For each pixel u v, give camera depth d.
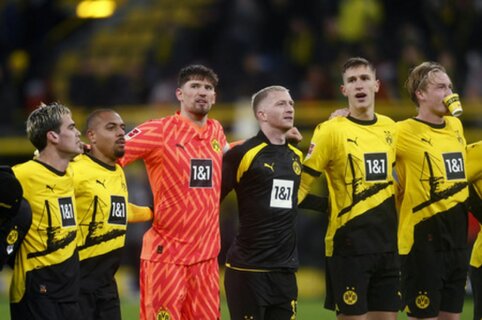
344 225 31.48
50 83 69.62
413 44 63.94
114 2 81.31
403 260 32.59
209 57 69.38
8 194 26.88
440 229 32.22
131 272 57.91
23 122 65.75
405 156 32.44
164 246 31.12
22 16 73.44
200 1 78.31
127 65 74.00
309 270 58.56
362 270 31.42
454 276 32.62
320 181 55.88
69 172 28.91
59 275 28.31
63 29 76.94
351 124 31.72
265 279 30.83
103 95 67.19
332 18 65.81
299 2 66.56
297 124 62.12
